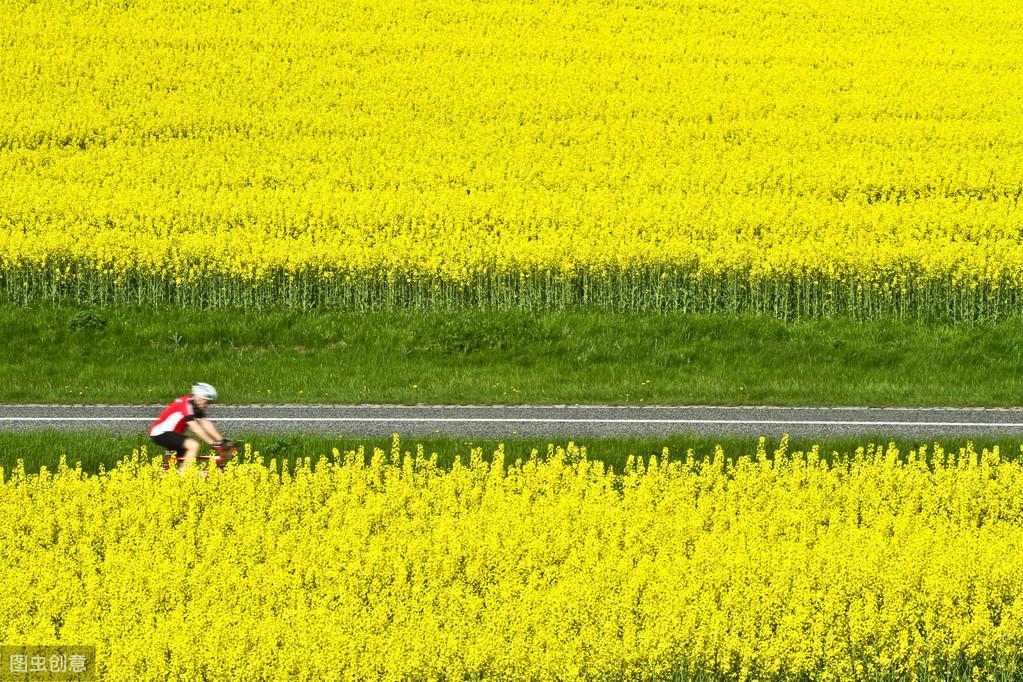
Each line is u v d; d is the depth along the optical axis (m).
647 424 80.56
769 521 56.47
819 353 100.25
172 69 180.25
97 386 90.75
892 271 114.62
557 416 82.88
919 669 46.12
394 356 100.88
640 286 114.31
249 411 84.06
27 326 105.38
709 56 195.88
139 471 60.97
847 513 59.00
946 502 60.50
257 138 159.00
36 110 162.12
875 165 152.38
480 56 192.38
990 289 113.12
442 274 112.38
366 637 44.81
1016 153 158.62
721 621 45.62
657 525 54.91
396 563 51.22
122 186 140.12
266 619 45.78
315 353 102.25
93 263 114.44
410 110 170.12
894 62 196.38
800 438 75.81
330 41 194.62
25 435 73.25
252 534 53.41
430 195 139.00
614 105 172.25
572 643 44.56
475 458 63.56
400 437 75.50
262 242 121.00
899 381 93.19
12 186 138.75
